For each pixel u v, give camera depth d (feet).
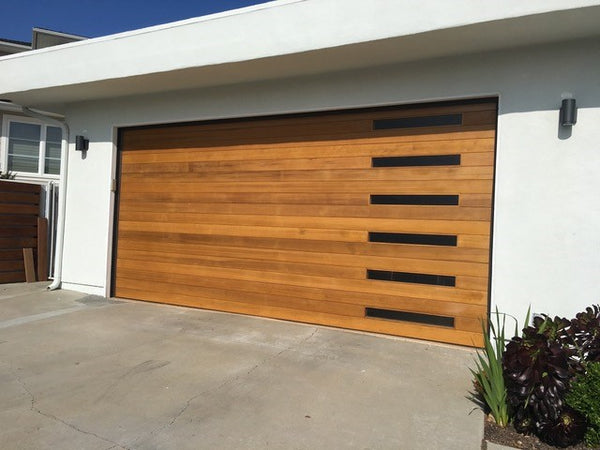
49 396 12.30
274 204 19.92
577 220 14.60
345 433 10.42
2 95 23.93
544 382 10.14
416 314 17.07
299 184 19.36
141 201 23.50
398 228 17.40
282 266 19.67
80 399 12.11
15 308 21.57
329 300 18.62
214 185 21.44
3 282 27.07
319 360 14.82
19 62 23.00
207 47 17.99
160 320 19.58
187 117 21.80
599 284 14.33
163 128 22.94
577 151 14.65
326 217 18.76
